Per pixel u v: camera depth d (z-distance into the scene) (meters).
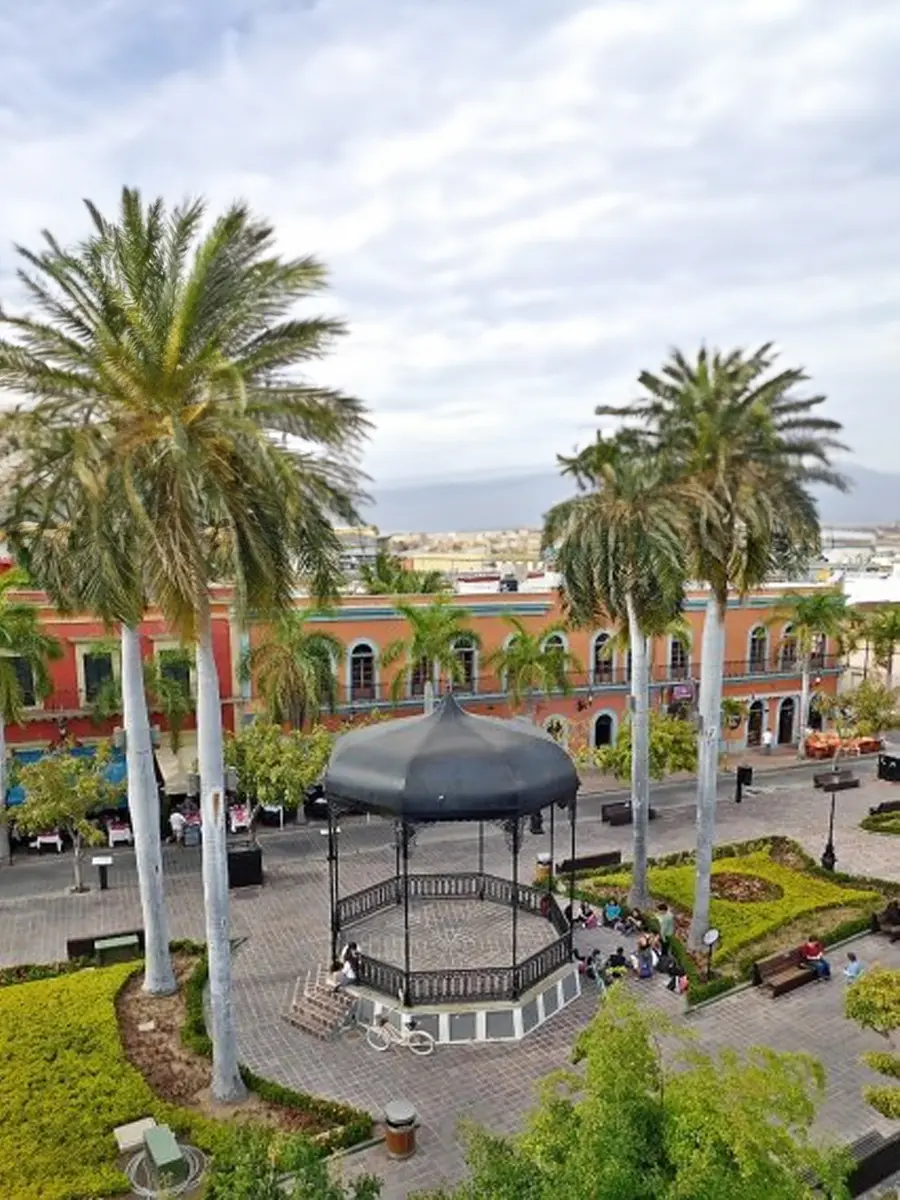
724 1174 7.58
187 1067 15.07
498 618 35.66
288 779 24.17
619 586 21.00
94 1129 13.04
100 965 18.89
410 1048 15.86
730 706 37.44
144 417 13.16
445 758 17.30
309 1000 17.05
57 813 21.66
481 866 23.47
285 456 12.62
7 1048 15.20
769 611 41.06
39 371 12.90
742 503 18.30
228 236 12.51
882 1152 12.06
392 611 33.59
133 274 12.72
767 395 19.33
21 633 24.50
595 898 22.41
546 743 18.83
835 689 43.44
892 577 64.50
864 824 29.91
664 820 30.52
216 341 12.78
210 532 14.16
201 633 13.70
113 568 12.67
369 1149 13.09
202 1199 10.32
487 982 16.80
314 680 27.84
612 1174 7.69
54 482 12.91
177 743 28.39
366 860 25.98
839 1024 16.86
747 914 21.73
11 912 21.97
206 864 13.98
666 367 20.00
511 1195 8.20
